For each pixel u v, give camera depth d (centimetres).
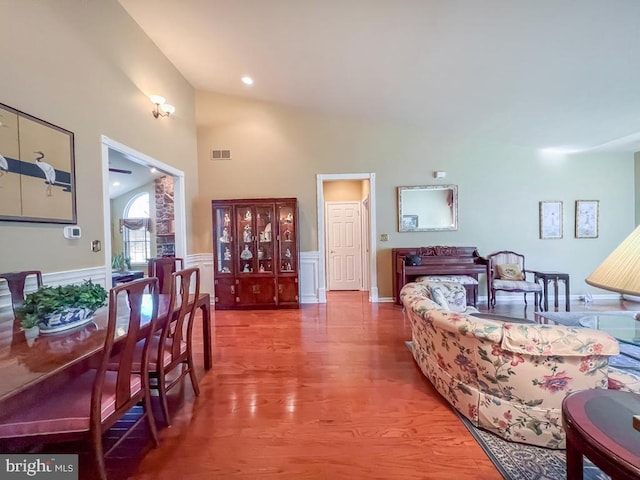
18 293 192
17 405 96
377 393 222
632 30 232
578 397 117
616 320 293
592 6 213
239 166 510
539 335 152
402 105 428
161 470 152
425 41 281
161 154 396
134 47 336
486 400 174
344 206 650
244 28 311
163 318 185
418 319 223
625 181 497
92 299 162
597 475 141
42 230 225
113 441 175
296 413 200
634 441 92
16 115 203
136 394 159
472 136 493
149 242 714
